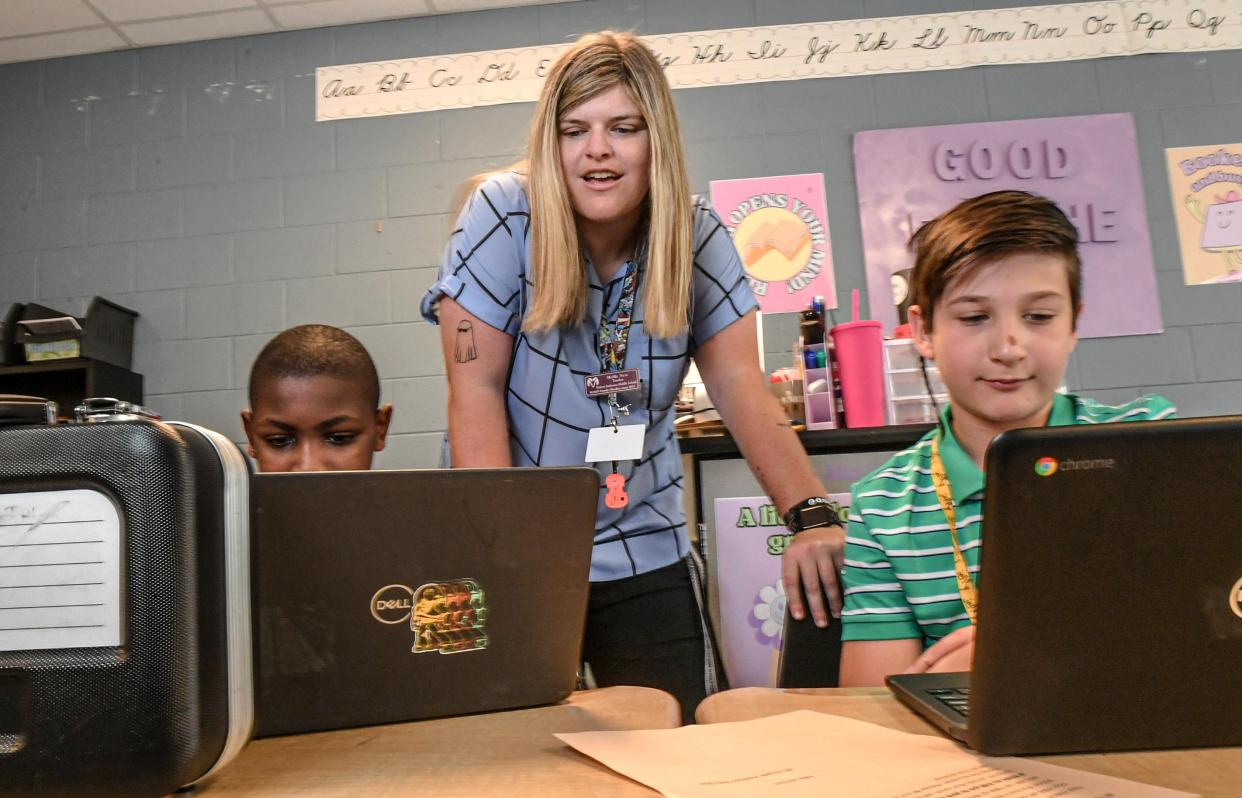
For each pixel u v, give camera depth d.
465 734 0.66
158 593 0.50
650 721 0.70
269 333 3.22
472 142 3.24
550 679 0.76
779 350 3.06
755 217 3.12
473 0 3.23
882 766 0.54
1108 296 3.02
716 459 2.24
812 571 1.11
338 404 1.58
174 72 3.37
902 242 3.08
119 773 0.49
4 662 0.50
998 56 3.16
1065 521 0.50
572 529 0.76
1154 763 0.54
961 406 1.08
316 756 0.61
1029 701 0.54
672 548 1.41
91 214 3.34
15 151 3.39
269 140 3.31
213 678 0.51
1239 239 3.05
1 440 0.51
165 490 0.50
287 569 0.65
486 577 0.72
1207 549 0.51
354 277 3.22
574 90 1.22
